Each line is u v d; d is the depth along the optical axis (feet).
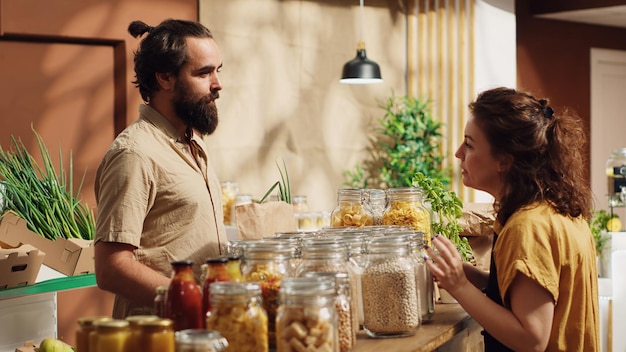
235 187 21.02
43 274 10.76
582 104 29.63
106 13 19.70
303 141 24.56
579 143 8.29
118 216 8.42
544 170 8.07
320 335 6.19
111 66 20.12
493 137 8.11
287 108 24.18
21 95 18.90
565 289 7.86
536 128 8.00
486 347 8.56
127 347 5.69
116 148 8.69
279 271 7.13
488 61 26.05
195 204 8.96
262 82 23.63
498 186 8.27
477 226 11.02
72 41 19.52
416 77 26.02
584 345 8.15
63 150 19.48
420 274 8.38
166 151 8.95
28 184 11.96
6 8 18.37
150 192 8.71
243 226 9.34
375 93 25.88
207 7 22.20
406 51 26.32
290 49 24.20
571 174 8.16
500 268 7.85
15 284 10.07
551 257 7.69
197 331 5.65
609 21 29.40
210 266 6.69
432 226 10.36
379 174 25.98
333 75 25.14
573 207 8.04
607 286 16.44
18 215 11.23
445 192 10.49
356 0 25.46
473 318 8.21
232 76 22.99
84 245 10.92
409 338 7.70
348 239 8.03
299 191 24.53
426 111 25.50
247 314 6.14
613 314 16.39
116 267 8.40
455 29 25.70
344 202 9.99
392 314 7.69
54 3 18.94
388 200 9.98
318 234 8.57
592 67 29.91
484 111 8.18
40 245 10.93
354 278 7.78
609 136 30.45
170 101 9.12
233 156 23.09
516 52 27.91
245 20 23.16
